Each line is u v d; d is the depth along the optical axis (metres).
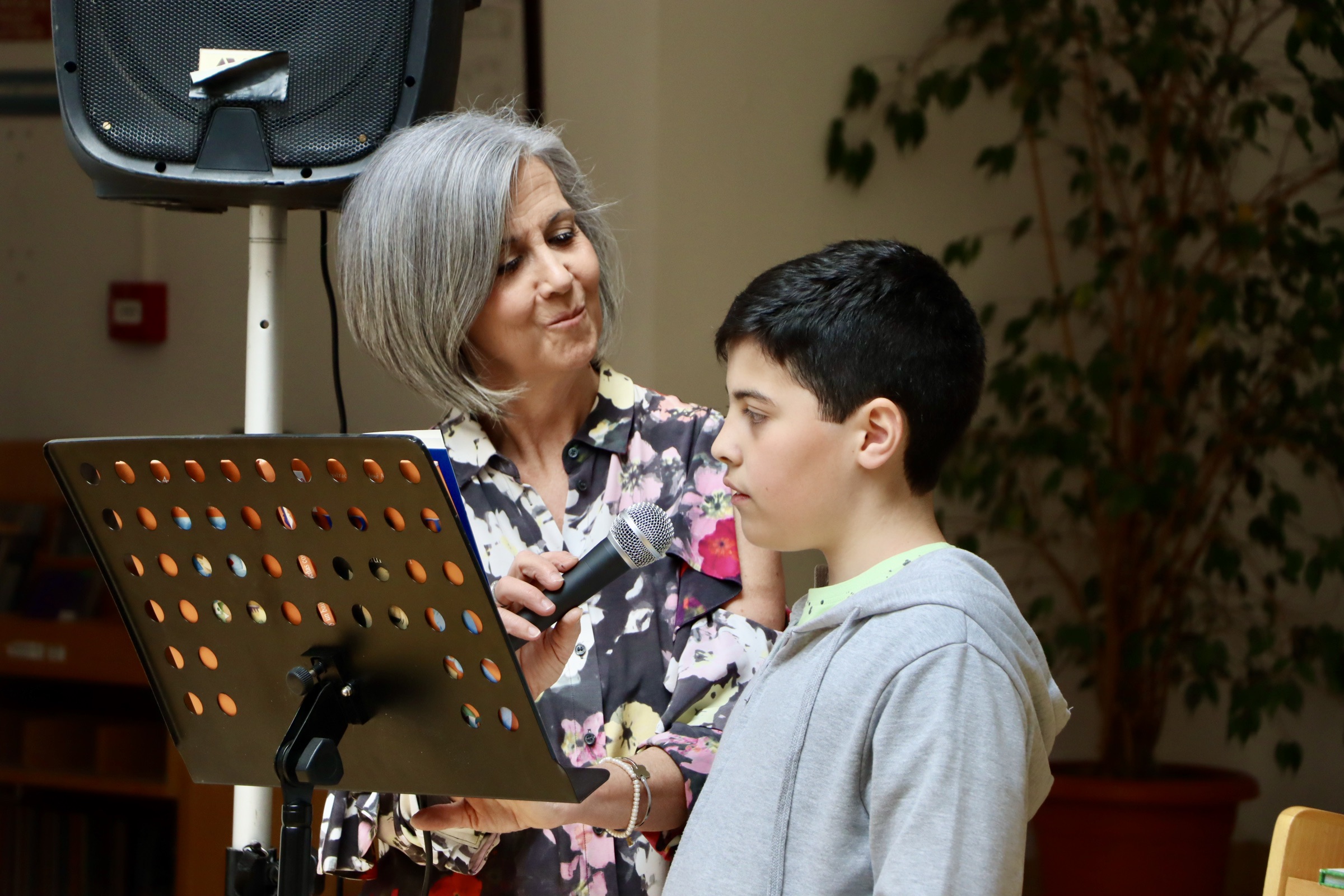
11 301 6.24
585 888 2.54
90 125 2.95
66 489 2.03
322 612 1.95
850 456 2.09
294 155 2.94
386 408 5.73
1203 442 6.63
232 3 2.94
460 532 1.77
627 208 5.55
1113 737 6.21
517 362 2.65
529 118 5.57
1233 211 6.45
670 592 2.68
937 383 2.10
